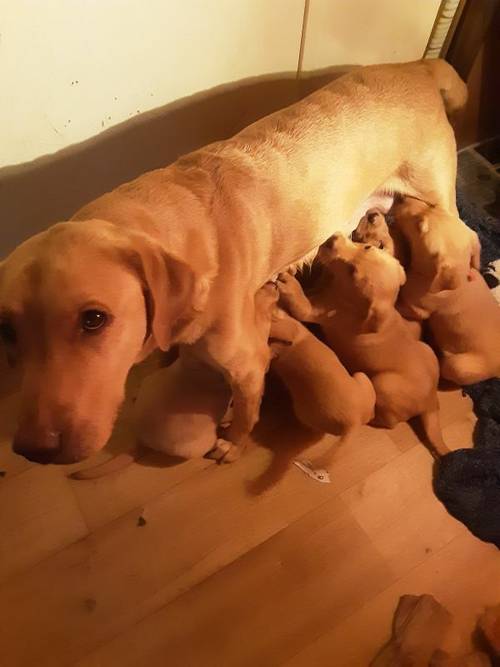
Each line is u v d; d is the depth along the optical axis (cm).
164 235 117
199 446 146
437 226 158
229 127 182
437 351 174
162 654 138
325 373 146
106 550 148
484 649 140
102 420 102
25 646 137
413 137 158
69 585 144
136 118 162
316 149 141
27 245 101
